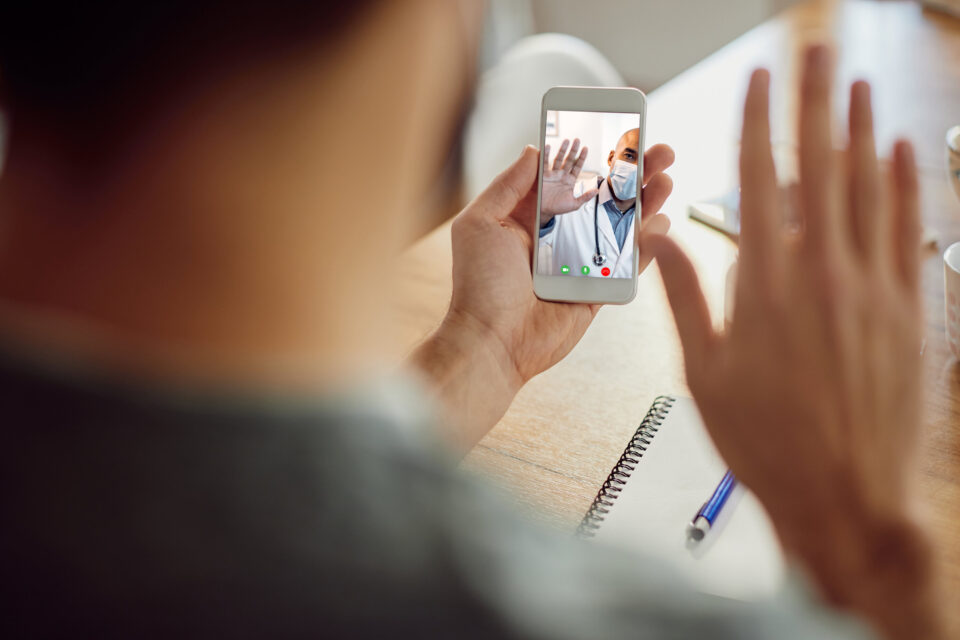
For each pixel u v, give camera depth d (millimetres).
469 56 271
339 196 248
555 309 847
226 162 234
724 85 1494
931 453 798
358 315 261
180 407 228
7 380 226
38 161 234
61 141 232
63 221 234
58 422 225
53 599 230
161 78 225
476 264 812
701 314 469
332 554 232
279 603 231
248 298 240
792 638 268
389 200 263
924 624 387
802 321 425
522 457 822
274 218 239
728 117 1399
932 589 393
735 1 2857
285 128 234
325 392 240
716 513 721
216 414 229
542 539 265
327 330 250
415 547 238
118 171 232
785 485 414
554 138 855
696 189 1220
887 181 473
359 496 236
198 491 228
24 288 235
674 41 2980
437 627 233
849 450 408
